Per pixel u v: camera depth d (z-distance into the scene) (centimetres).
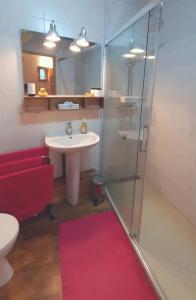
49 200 199
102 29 227
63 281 150
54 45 207
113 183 248
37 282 149
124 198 214
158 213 226
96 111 254
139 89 175
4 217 153
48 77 212
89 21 218
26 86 201
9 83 195
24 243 182
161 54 235
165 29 224
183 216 222
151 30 150
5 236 136
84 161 268
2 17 178
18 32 187
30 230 197
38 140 226
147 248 178
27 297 139
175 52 213
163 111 244
